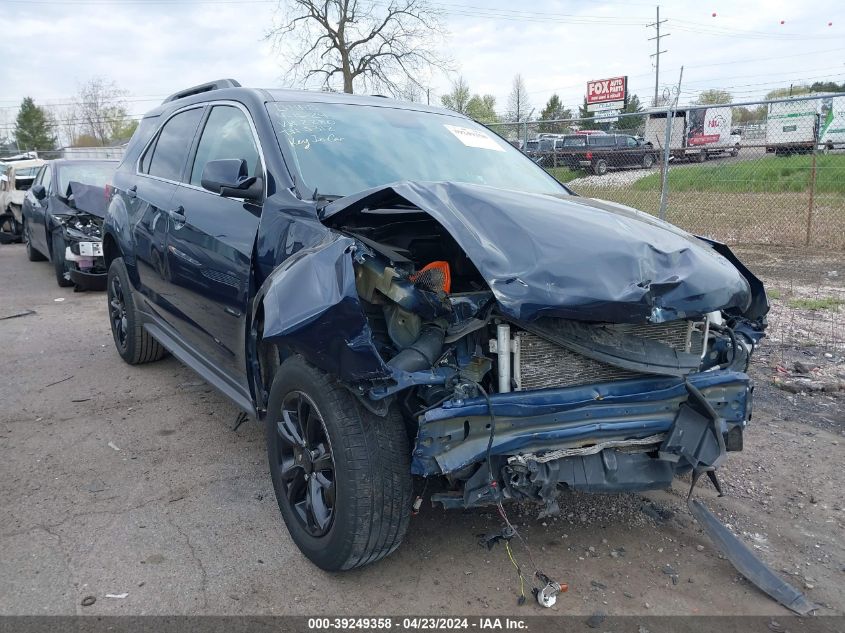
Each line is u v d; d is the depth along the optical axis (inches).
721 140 593.3
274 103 150.8
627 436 109.0
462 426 98.9
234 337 137.9
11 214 572.7
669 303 100.3
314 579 112.7
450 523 129.9
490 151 167.9
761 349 238.7
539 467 102.9
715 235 482.0
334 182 132.9
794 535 128.4
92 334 270.7
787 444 166.9
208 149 164.7
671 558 120.6
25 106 2898.6
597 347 105.5
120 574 113.0
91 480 146.2
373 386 95.8
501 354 103.8
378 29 1248.8
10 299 343.3
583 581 113.2
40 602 105.7
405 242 119.7
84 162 426.3
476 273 115.6
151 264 181.3
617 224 111.9
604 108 1973.4
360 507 101.8
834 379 207.2
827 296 313.6
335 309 95.4
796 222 498.3
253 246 128.1
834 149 480.1
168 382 210.4
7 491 141.0
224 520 130.4
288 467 118.4
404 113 168.7
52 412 185.5
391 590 110.2
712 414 110.7
